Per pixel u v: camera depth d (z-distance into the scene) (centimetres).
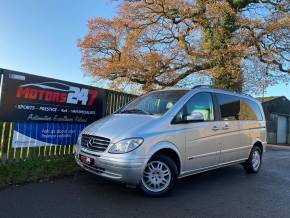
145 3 2203
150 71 2206
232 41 1972
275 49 2014
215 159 696
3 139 718
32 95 773
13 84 736
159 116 598
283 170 968
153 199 560
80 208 494
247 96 862
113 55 2620
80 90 890
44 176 664
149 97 707
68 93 858
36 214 458
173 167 587
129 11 2255
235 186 698
